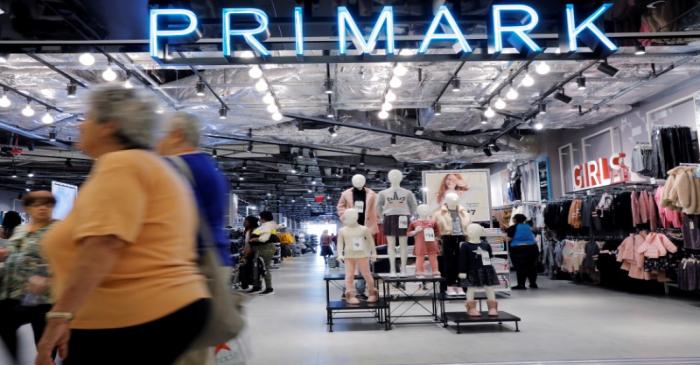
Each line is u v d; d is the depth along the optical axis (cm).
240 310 161
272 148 1383
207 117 909
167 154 205
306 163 1568
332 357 413
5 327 290
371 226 643
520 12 443
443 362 386
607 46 431
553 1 479
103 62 640
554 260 1055
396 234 617
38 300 282
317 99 838
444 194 896
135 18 501
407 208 628
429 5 496
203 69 713
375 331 528
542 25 493
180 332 116
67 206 699
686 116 823
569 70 717
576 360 379
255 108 861
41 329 284
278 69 696
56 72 688
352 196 652
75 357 113
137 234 115
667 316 571
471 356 403
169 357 116
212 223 197
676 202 664
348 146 1216
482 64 688
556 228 1041
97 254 108
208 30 526
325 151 1384
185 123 210
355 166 1575
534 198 1347
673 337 457
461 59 443
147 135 131
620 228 830
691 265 658
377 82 761
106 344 112
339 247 579
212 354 213
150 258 117
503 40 449
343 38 439
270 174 1884
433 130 1119
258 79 696
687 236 663
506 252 824
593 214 890
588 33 435
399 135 1077
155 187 121
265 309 691
